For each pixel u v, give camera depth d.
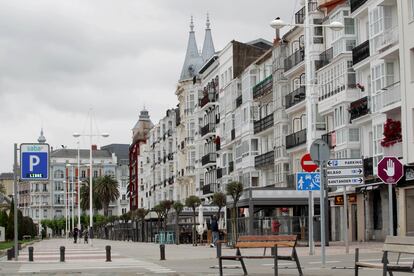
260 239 18.31
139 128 168.88
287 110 63.62
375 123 46.91
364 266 15.62
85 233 85.81
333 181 24.14
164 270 22.50
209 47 102.50
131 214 90.31
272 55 67.38
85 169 190.88
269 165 68.94
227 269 21.98
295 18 61.78
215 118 87.88
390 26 45.12
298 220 40.09
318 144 21.44
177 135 107.00
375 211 48.97
